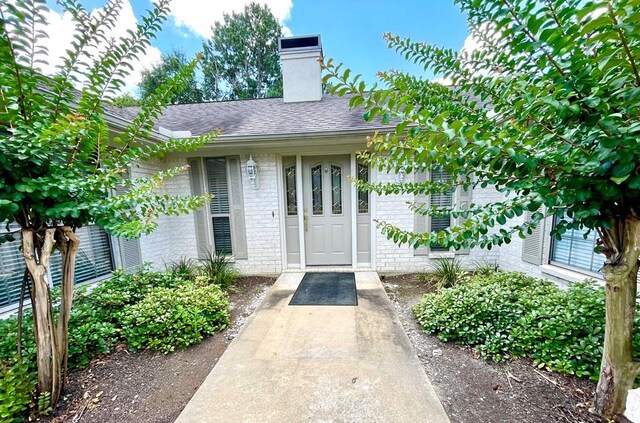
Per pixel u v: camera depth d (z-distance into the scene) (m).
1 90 1.35
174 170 2.24
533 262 3.36
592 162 0.88
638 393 1.33
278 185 4.30
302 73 5.40
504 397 1.69
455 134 0.91
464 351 2.21
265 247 4.43
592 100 0.81
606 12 0.69
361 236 4.47
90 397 1.79
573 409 1.55
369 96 1.05
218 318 2.74
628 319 1.36
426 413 1.59
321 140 3.80
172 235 4.46
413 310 2.91
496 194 3.93
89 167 1.70
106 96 1.66
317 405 1.67
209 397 1.76
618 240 1.27
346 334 2.51
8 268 2.47
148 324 2.37
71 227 1.75
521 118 1.07
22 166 1.43
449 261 4.13
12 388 1.55
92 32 1.47
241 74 18.12
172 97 1.90
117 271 3.10
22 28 1.25
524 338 2.06
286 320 2.81
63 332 1.75
